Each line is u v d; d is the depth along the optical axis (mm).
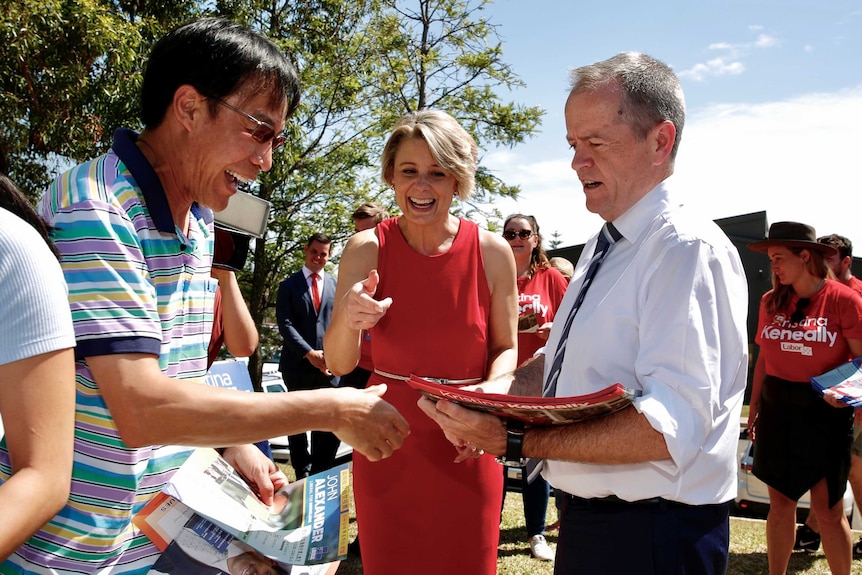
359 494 2680
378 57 16547
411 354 2666
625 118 1786
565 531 1882
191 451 1701
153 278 1468
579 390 1816
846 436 3986
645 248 1742
